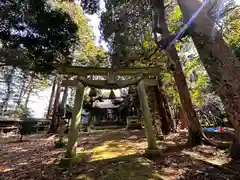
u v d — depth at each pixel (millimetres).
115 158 3471
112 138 7148
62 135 5797
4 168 3184
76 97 3854
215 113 8234
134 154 3766
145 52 7941
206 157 3066
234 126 2029
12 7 6906
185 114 4637
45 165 3246
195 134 4340
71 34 8562
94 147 5109
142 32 7258
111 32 7266
